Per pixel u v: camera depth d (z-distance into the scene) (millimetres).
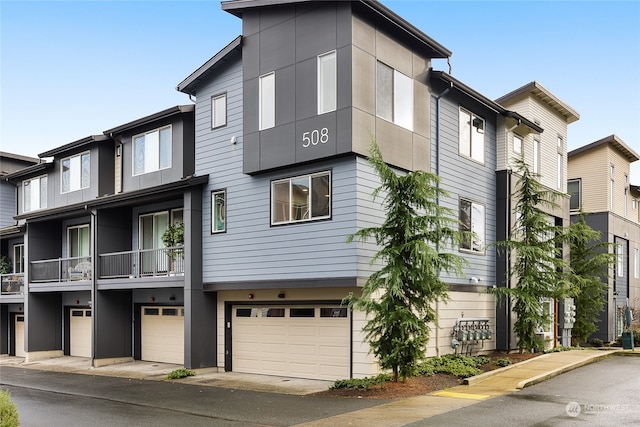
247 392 14914
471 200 19797
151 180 21719
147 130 22188
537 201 20531
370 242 15516
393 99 16531
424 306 14297
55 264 24234
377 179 15859
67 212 23094
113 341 22078
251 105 17594
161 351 21828
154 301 21875
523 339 19484
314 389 15008
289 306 17594
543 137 24125
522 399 12438
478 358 17547
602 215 28719
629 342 22500
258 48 17578
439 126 18391
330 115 15547
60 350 25672
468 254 19453
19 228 25922
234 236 18109
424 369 15508
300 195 16500
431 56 18297
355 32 15445
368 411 11664
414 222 14125
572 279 23016
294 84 16516
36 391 16094
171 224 21344
